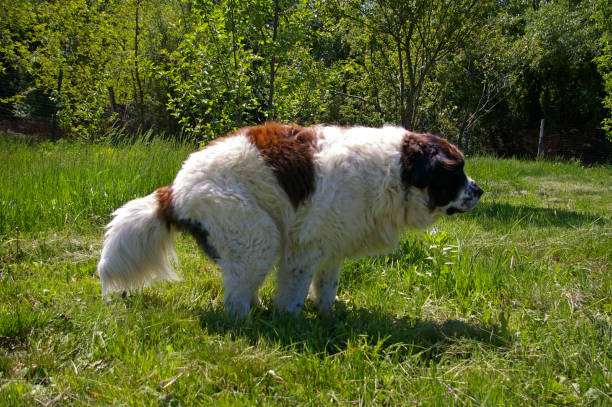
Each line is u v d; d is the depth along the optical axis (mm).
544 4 25672
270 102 7883
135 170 6793
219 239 3207
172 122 22422
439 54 11461
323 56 15672
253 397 2391
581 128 25422
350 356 2801
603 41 17641
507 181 12797
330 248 3449
